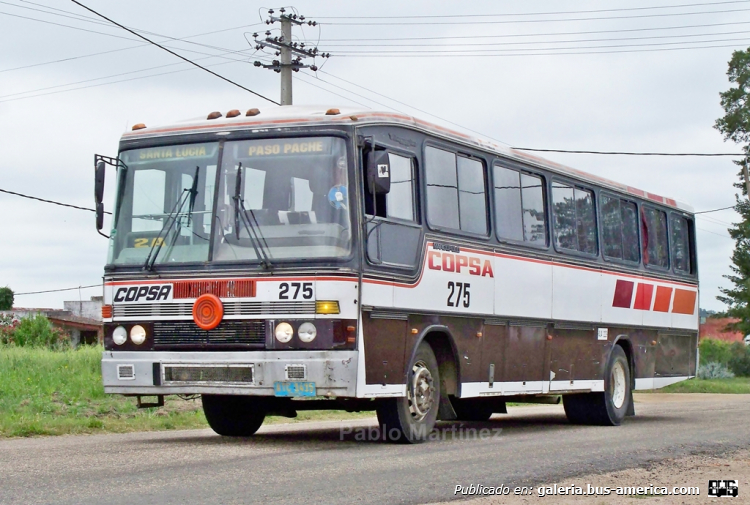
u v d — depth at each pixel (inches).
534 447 504.1
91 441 512.4
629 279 748.6
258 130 473.1
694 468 429.1
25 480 357.1
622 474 404.5
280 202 464.1
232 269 461.1
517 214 611.8
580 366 675.4
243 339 457.4
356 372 453.4
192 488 340.5
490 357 575.5
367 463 415.2
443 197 537.3
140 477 365.4
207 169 477.1
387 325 480.1
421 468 402.9
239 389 457.1
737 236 2719.0
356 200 462.0
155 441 513.7
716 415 810.2
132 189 490.9
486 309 570.6
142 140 493.0
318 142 466.0
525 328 612.4
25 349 1079.6
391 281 484.1
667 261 820.6
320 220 458.0
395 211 495.2
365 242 465.7
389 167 467.8
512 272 599.5
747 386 1595.7
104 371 482.6
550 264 642.8
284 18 1264.8
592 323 690.8
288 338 450.9
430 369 526.3
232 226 466.6
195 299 465.7
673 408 925.2
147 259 475.5
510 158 607.5
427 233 518.6
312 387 447.2
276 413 549.3
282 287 453.7
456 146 553.6
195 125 484.7
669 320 815.1
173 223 477.1
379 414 502.3
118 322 482.0
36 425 562.3
